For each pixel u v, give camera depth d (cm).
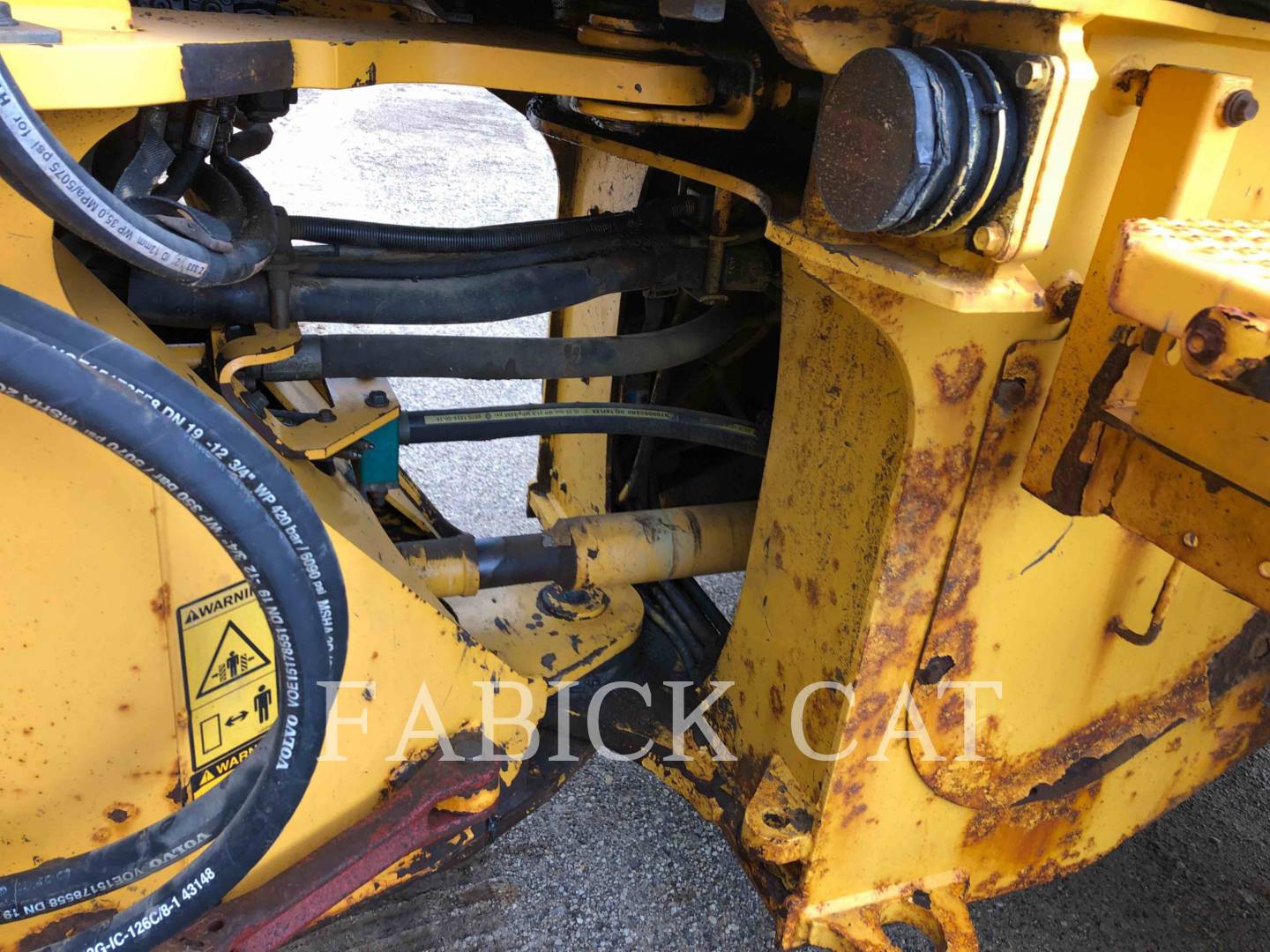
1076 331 94
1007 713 125
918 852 130
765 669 133
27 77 66
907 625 112
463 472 264
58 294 83
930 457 103
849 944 124
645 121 110
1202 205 85
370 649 109
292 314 118
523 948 145
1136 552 122
